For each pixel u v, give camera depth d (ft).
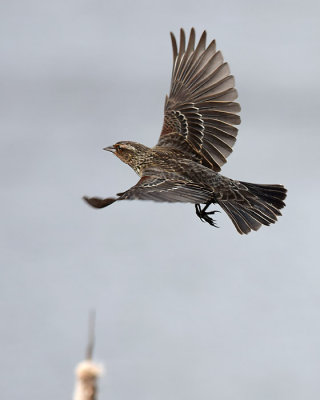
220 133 36.58
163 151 35.55
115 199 23.85
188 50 39.42
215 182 33.27
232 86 37.35
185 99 38.04
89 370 13.62
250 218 32.22
